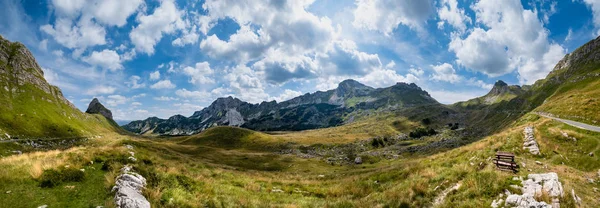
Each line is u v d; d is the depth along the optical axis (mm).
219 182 24859
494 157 24109
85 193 13664
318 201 21828
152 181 16453
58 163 16703
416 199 17906
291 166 77000
